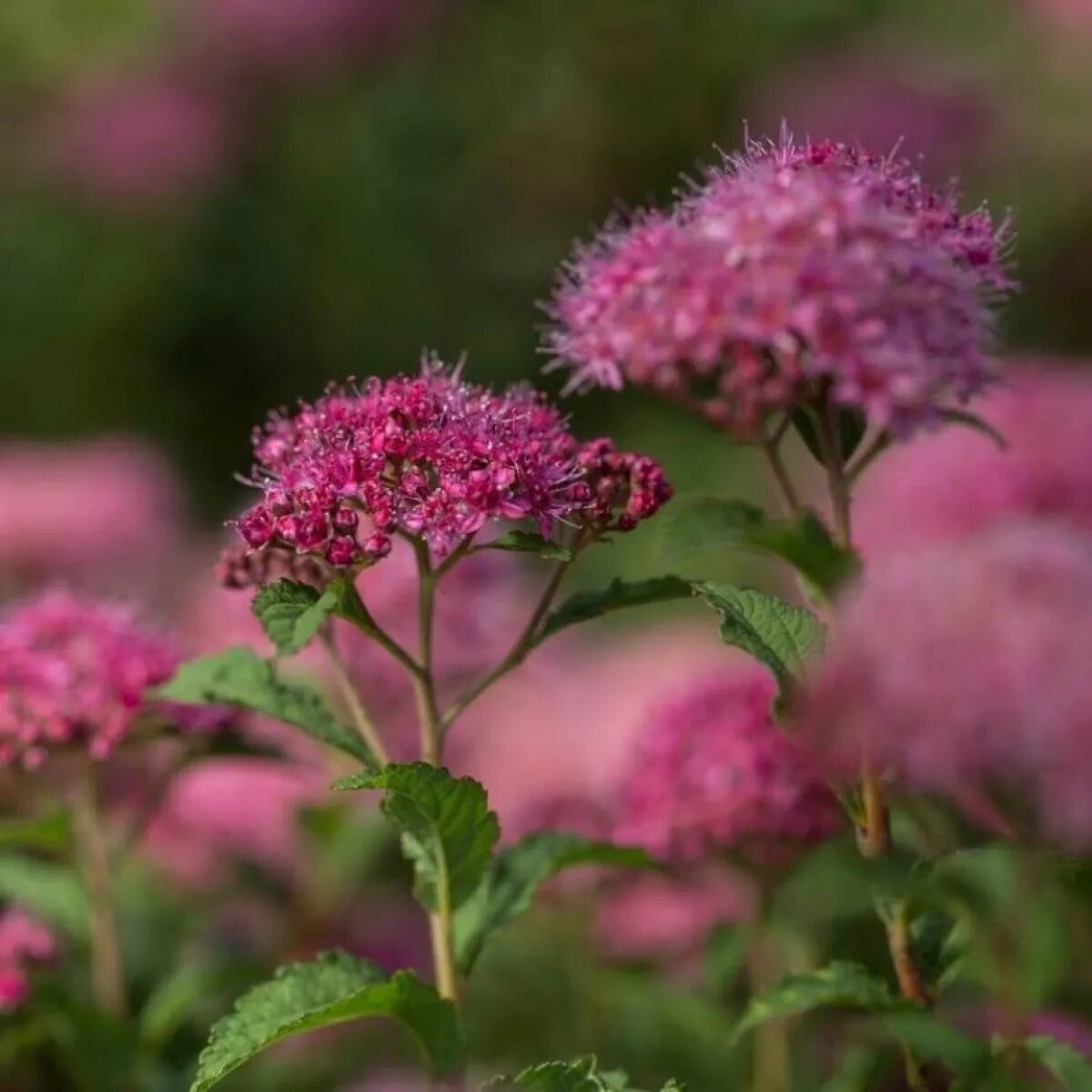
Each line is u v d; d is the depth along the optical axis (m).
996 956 1.16
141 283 2.04
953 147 1.99
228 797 1.31
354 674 1.29
